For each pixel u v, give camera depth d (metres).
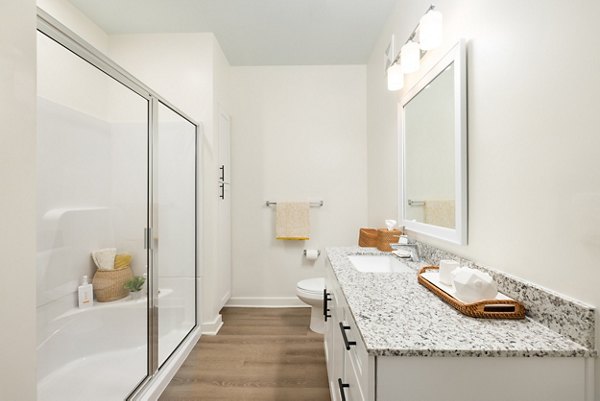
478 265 1.10
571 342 0.69
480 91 1.11
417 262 1.62
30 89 0.81
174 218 2.17
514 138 0.93
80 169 1.68
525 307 0.84
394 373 0.66
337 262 1.57
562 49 0.75
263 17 2.32
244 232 3.11
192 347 2.19
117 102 1.78
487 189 1.07
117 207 1.77
